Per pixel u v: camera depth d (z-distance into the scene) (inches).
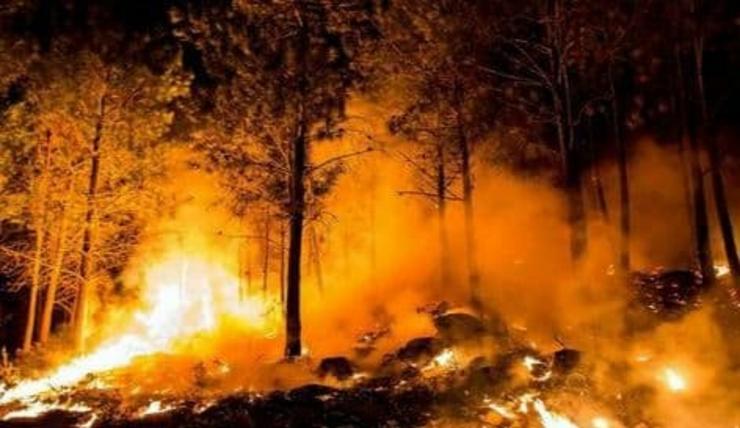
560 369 566.3
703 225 676.7
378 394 558.9
